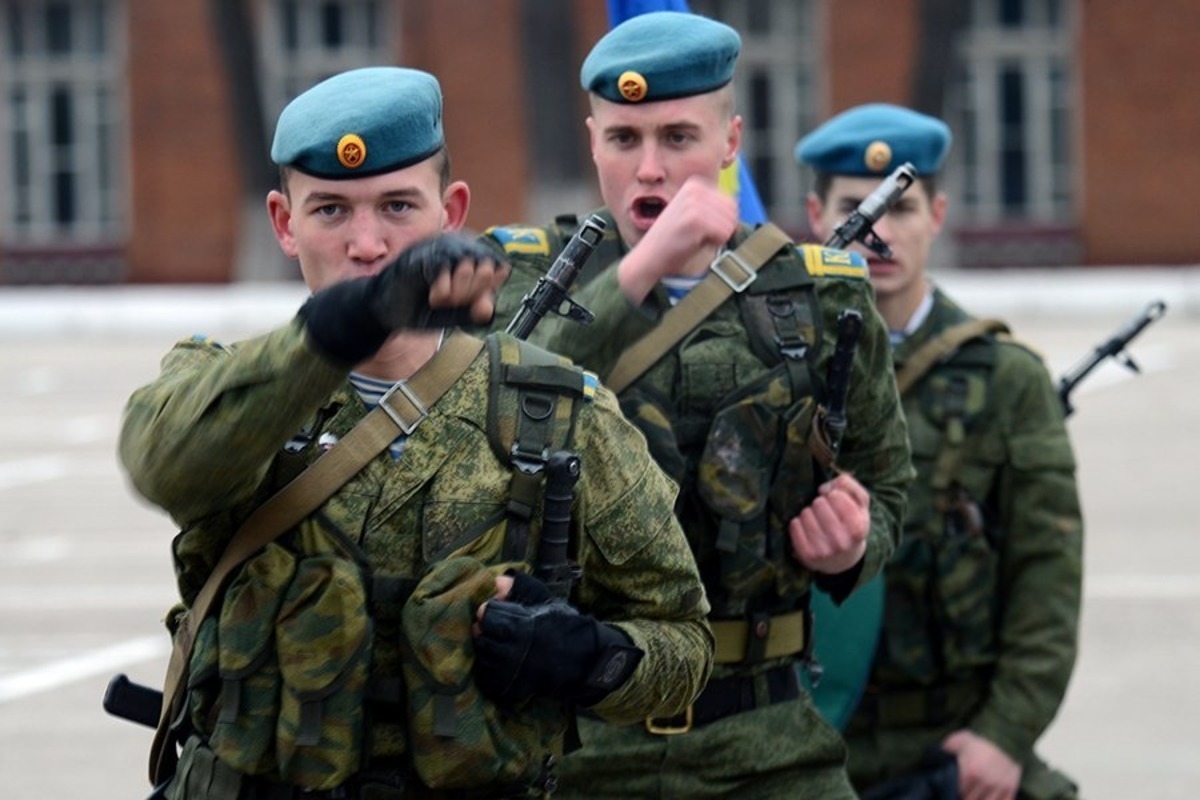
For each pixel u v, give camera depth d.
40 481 43.47
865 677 13.92
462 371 9.41
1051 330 71.31
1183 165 87.12
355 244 9.35
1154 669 25.45
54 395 59.09
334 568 9.05
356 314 8.24
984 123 88.00
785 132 87.81
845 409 12.27
